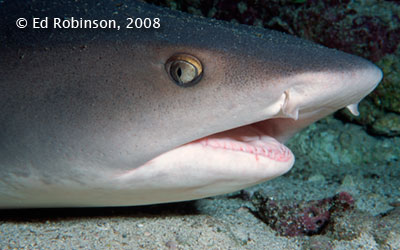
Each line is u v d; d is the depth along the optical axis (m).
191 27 0.22
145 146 0.21
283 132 0.25
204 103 0.20
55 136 0.21
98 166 0.21
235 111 0.20
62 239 0.23
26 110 0.21
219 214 0.29
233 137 0.23
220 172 0.22
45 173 0.22
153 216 0.27
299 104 0.20
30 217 0.26
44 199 0.23
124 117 0.20
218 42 0.21
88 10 0.23
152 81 0.20
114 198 0.23
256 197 0.29
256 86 0.20
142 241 0.23
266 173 0.23
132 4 0.24
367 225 0.26
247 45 0.21
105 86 0.21
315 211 0.27
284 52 0.21
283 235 0.27
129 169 0.21
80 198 0.23
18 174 0.22
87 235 0.24
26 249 0.22
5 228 0.24
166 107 0.20
